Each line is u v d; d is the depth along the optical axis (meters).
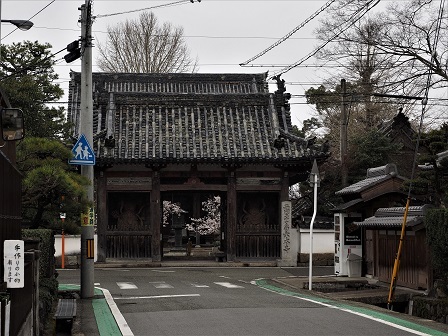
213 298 18.30
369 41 25.97
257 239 33.12
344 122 36.72
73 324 13.68
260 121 34.81
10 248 8.35
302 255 33.41
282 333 12.44
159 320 14.13
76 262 32.00
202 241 54.50
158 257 32.28
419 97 24.67
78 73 42.97
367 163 38.84
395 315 15.24
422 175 20.61
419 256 19.70
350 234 25.62
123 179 32.38
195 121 34.53
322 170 39.91
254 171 33.09
